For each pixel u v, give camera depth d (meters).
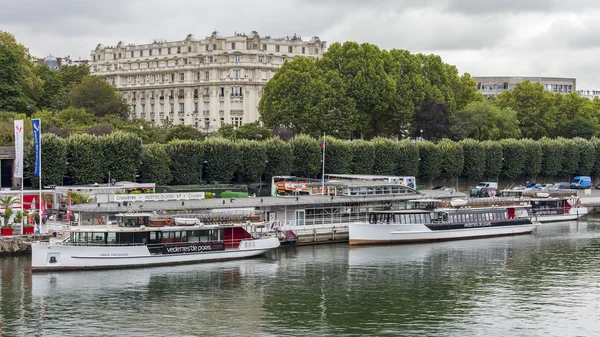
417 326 77.81
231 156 160.50
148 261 101.94
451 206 135.88
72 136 144.38
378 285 94.50
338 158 173.12
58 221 120.75
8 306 82.75
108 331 75.00
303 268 103.50
